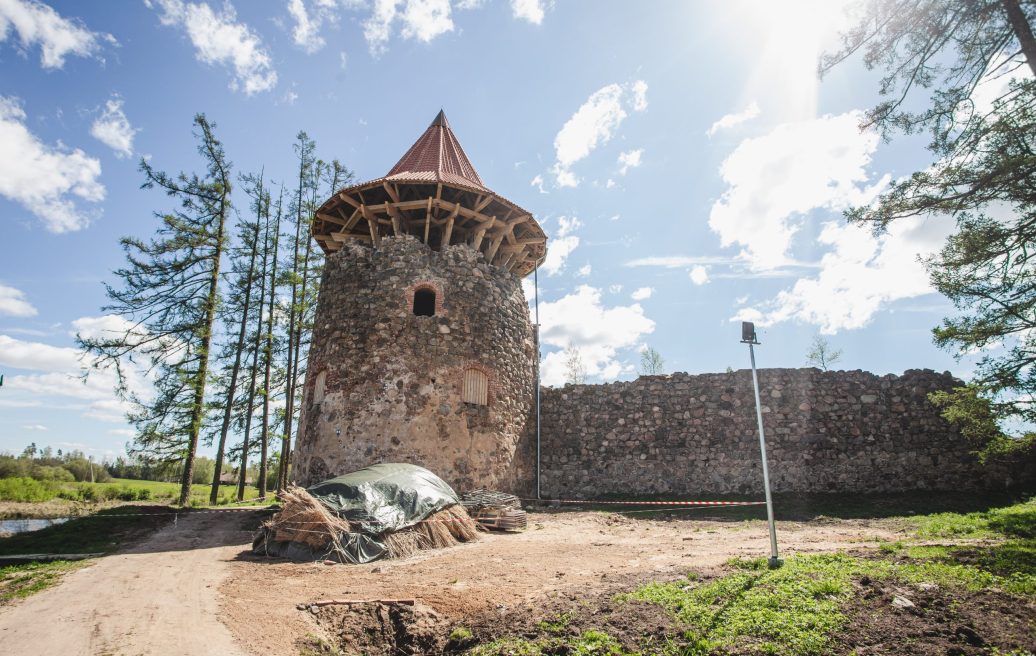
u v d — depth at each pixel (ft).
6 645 17.40
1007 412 30.30
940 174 27.09
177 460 62.85
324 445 48.37
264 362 74.84
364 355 50.31
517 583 24.06
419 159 65.31
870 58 28.55
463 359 52.54
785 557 24.06
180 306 65.41
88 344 60.90
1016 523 29.04
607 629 17.62
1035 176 24.79
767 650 15.12
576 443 59.62
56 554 31.37
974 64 27.25
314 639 18.74
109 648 17.19
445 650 18.85
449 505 36.50
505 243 63.41
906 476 48.73
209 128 69.26
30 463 106.93
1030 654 14.01
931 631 15.46
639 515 46.32
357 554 29.32
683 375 58.13
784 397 53.47
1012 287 29.12
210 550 32.45
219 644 17.69
